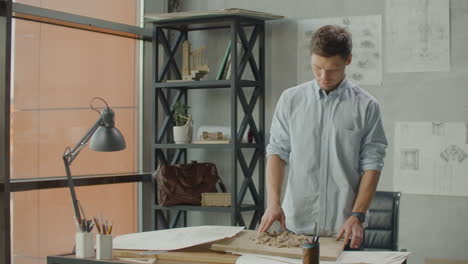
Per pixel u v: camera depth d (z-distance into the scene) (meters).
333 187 2.99
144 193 5.18
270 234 2.84
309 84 3.07
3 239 3.88
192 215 5.29
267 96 4.96
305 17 4.83
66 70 4.54
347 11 4.70
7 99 3.87
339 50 2.78
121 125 5.04
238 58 4.88
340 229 2.81
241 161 4.77
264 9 4.97
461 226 4.41
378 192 3.93
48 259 2.75
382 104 4.61
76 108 4.62
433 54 4.48
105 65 4.87
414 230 4.52
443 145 4.45
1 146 3.87
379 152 2.96
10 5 3.88
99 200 4.82
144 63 5.20
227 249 2.65
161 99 5.10
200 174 4.93
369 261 2.50
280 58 4.91
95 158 4.80
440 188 4.46
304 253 2.33
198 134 5.05
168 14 4.72
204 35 5.21
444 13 4.46
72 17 4.47
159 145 4.98
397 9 4.57
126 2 5.01
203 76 5.02
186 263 2.58
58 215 4.48
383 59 4.61
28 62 4.25
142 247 2.75
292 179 3.08
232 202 4.71
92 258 2.69
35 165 4.31
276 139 3.15
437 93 4.48
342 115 2.96
